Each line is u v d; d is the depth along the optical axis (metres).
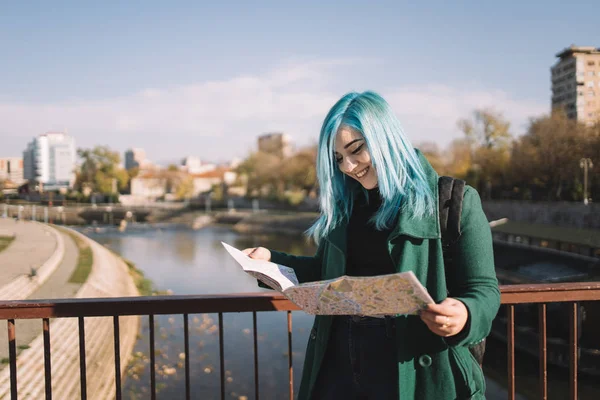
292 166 83.56
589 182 43.59
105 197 113.88
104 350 12.34
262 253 1.87
